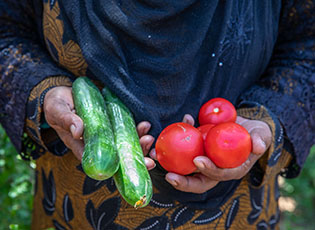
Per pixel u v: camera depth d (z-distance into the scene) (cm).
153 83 76
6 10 84
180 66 75
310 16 84
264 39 82
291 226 186
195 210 81
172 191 78
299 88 85
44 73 79
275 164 82
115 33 74
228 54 79
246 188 85
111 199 80
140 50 75
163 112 77
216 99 79
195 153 71
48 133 82
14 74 82
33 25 87
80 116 71
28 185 121
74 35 76
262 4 80
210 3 74
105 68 74
